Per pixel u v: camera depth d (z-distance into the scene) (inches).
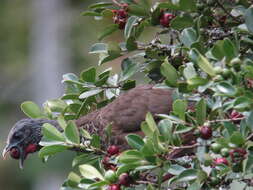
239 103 317.1
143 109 462.6
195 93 363.9
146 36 844.6
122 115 464.4
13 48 1064.2
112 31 422.6
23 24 1066.1
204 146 340.8
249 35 380.8
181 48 387.9
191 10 386.9
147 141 344.5
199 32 374.9
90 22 998.4
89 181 375.6
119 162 359.6
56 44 1032.8
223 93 318.7
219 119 348.8
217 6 390.0
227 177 363.3
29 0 1067.9
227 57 339.9
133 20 407.5
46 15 1049.5
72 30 1024.9
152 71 427.5
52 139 381.7
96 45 427.8
